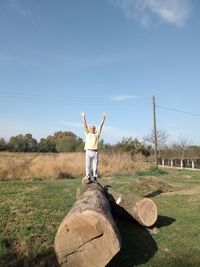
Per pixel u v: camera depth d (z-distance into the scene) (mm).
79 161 25281
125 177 23891
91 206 6336
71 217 5879
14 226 8422
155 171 27641
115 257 6836
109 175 26219
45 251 6996
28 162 23297
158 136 53156
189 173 30422
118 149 44031
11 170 21125
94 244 5855
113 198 9383
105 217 5902
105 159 29188
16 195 12586
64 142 62594
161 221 10008
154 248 7484
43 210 10234
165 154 51875
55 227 8570
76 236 5867
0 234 7824
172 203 13008
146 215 8969
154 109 36156
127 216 9227
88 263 5844
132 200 9203
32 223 8750
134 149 45062
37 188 14969
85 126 12008
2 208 10156
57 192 13984
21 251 7035
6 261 6555
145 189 16156
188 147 51312
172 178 24172
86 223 5863
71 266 5867
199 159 47500
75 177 23281
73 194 13562
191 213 11211
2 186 15188
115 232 5867
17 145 62750
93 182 9742
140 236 8375
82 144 55781
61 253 5875
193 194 15430
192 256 7039
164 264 6559
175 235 8547
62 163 24156
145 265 6496
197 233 8773
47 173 22266
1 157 24969
